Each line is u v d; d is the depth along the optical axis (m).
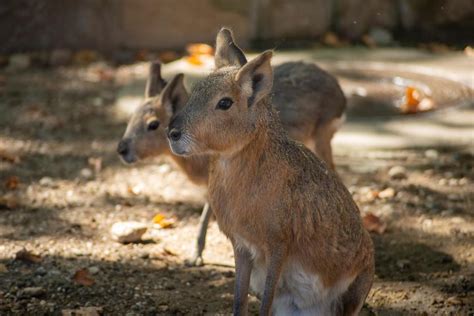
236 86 7.40
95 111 14.47
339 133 13.10
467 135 13.02
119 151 10.66
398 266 9.72
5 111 14.38
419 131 13.16
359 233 8.09
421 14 18.36
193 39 17.75
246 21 17.73
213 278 9.48
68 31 17.34
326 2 18.12
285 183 7.60
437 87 14.95
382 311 8.82
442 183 11.87
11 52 17.14
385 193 11.51
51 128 13.73
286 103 10.55
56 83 15.78
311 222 7.72
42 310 8.54
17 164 12.41
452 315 8.70
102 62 16.98
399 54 16.88
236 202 7.61
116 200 11.39
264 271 7.96
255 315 8.77
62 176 12.08
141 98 14.73
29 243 10.03
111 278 9.30
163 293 9.05
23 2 16.97
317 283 7.99
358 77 15.50
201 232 9.81
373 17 18.38
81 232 10.43
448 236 10.43
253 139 7.49
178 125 7.41
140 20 17.52
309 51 17.16
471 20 18.38
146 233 10.50
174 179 12.12
